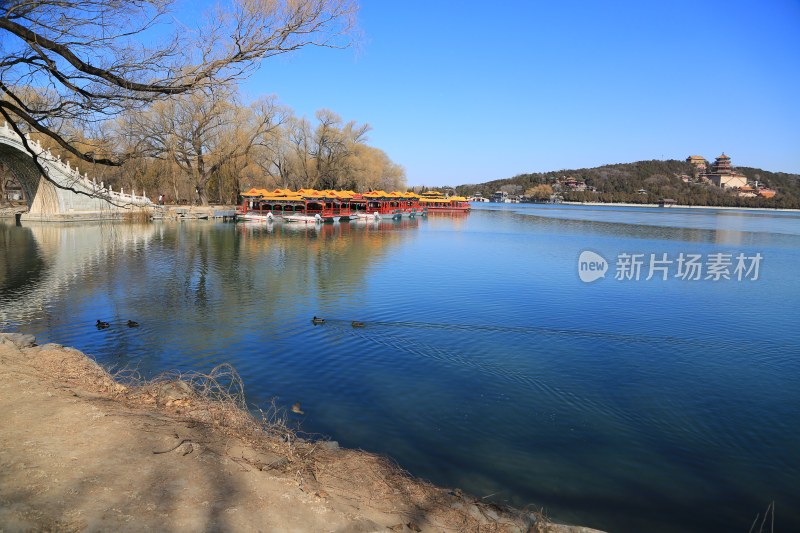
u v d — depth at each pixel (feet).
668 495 23.06
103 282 72.59
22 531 11.85
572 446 27.45
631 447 27.50
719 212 464.65
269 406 31.45
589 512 21.49
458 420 30.22
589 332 49.42
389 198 279.90
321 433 27.91
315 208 227.81
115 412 20.15
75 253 102.68
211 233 153.38
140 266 87.66
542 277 80.33
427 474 23.90
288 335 46.98
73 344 43.70
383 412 31.04
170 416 21.29
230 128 201.46
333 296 64.39
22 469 14.78
